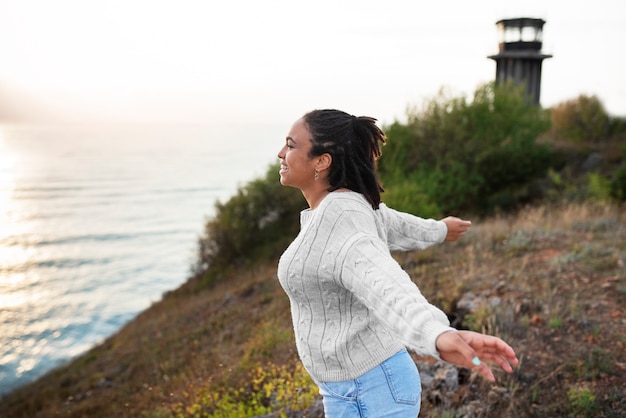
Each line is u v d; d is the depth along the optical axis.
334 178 1.63
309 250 1.51
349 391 1.59
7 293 39.09
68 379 10.52
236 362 6.13
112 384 8.72
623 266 5.54
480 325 4.48
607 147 20.48
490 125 16.27
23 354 25.73
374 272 1.36
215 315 9.98
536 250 6.66
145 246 57.28
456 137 15.54
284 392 4.04
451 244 7.76
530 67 23.69
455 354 1.14
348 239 1.46
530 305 4.72
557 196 14.80
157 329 11.55
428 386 3.63
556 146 21.33
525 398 3.42
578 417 3.22
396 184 13.17
